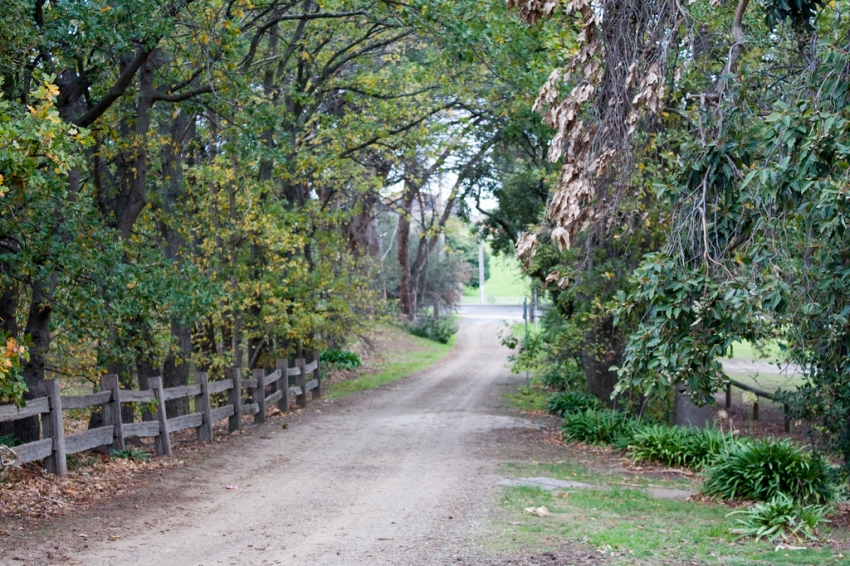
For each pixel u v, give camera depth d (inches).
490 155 980.6
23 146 286.7
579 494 399.5
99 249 397.4
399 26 578.2
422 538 296.7
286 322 714.2
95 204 489.7
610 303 260.2
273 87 721.0
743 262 241.8
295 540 295.4
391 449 551.8
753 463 404.5
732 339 230.2
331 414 756.6
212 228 652.7
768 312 235.0
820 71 271.4
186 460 479.5
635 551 273.6
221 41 463.5
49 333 452.8
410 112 799.1
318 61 788.6
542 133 780.6
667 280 240.5
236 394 611.5
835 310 285.7
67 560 257.0
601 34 281.1
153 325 470.3
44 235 360.5
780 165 226.4
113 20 410.6
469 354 1676.9
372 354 1456.7
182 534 304.3
